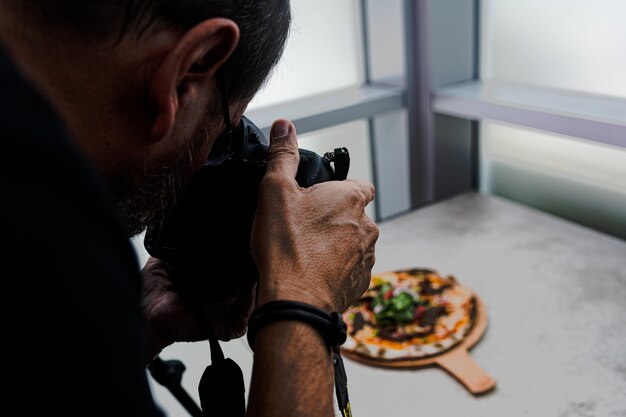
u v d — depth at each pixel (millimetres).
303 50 1030
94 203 217
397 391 694
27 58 274
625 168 960
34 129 191
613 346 727
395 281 875
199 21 302
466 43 1116
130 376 229
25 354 199
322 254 379
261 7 341
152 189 359
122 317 223
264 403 323
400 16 1045
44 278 195
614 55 907
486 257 949
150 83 299
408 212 1128
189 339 511
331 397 341
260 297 362
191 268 458
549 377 688
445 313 800
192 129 345
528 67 1061
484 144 1204
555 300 825
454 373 697
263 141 474
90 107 296
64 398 210
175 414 702
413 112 1133
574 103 925
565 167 1061
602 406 639
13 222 188
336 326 354
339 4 1058
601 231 1044
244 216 424
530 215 1080
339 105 1013
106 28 274
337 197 409
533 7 1014
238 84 362
